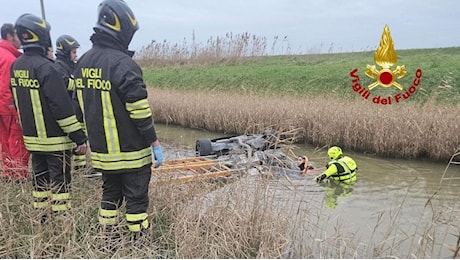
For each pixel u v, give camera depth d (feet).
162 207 14.46
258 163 18.08
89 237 11.29
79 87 11.75
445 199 19.39
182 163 22.09
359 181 22.50
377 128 30.25
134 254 10.94
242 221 12.66
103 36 11.42
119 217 12.87
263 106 38.65
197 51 85.76
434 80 41.78
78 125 13.02
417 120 29.94
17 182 15.17
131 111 11.03
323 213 17.04
